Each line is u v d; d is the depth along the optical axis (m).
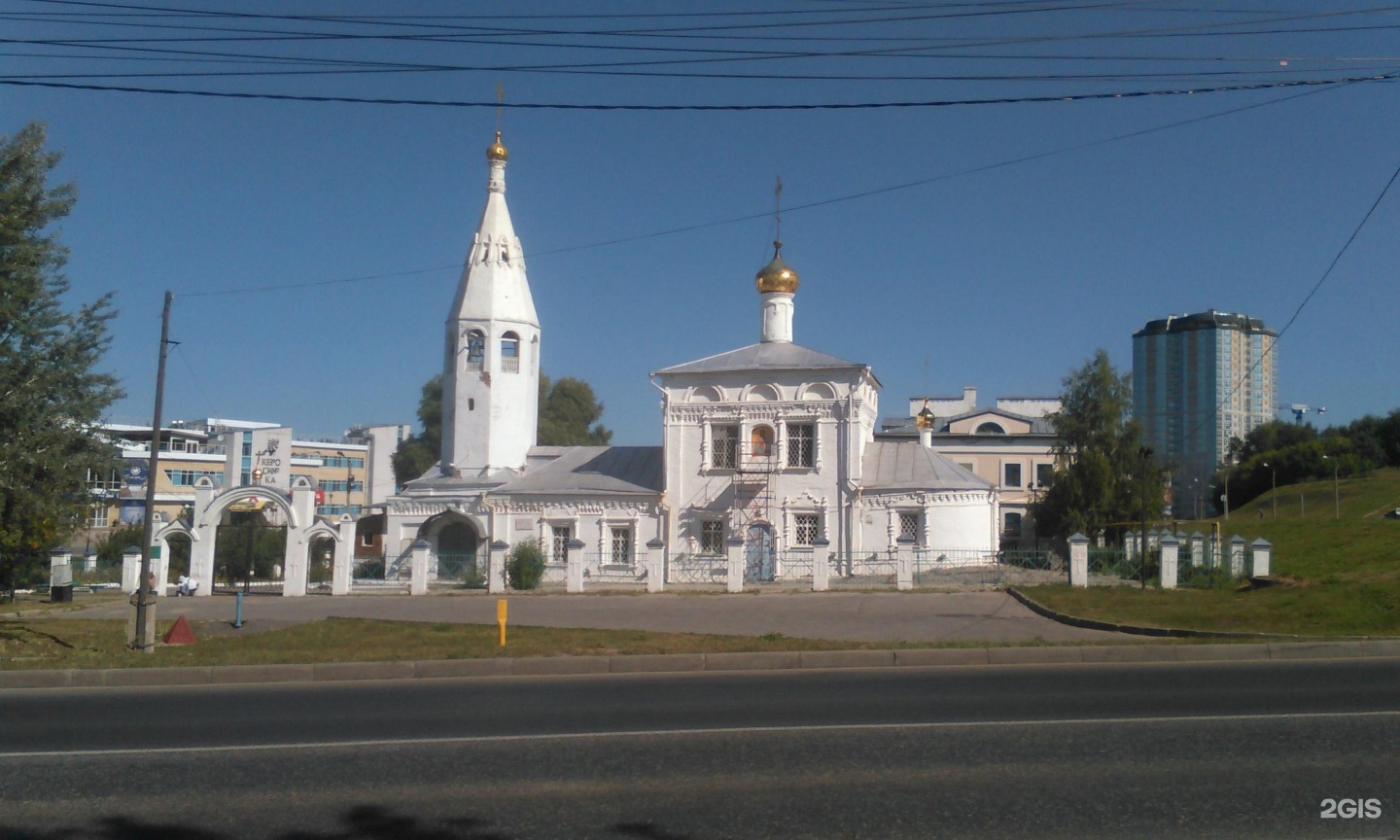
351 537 36.84
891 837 7.48
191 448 82.19
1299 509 63.44
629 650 17.64
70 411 25.67
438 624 23.34
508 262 48.09
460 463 46.94
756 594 32.25
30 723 12.40
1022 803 8.24
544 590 35.78
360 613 28.83
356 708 13.18
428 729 11.51
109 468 31.02
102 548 51.78
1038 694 13.18
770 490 42.53
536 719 11.99
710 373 43.62
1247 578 28.89
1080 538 31.09
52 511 23.22
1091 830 7.60
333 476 94.12
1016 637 20.23
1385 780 8.87
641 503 43.78
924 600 28.91
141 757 10.33
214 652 18.91
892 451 44.12
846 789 8.69
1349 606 20.72
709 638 19.59
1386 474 68.25
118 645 20.47
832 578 38.16
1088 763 9.46
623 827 7.78
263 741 11.05
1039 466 68.75
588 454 47.50
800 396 43.00
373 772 9.55
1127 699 12.70
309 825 7.98
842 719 11.62
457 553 42.31
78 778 9.52
